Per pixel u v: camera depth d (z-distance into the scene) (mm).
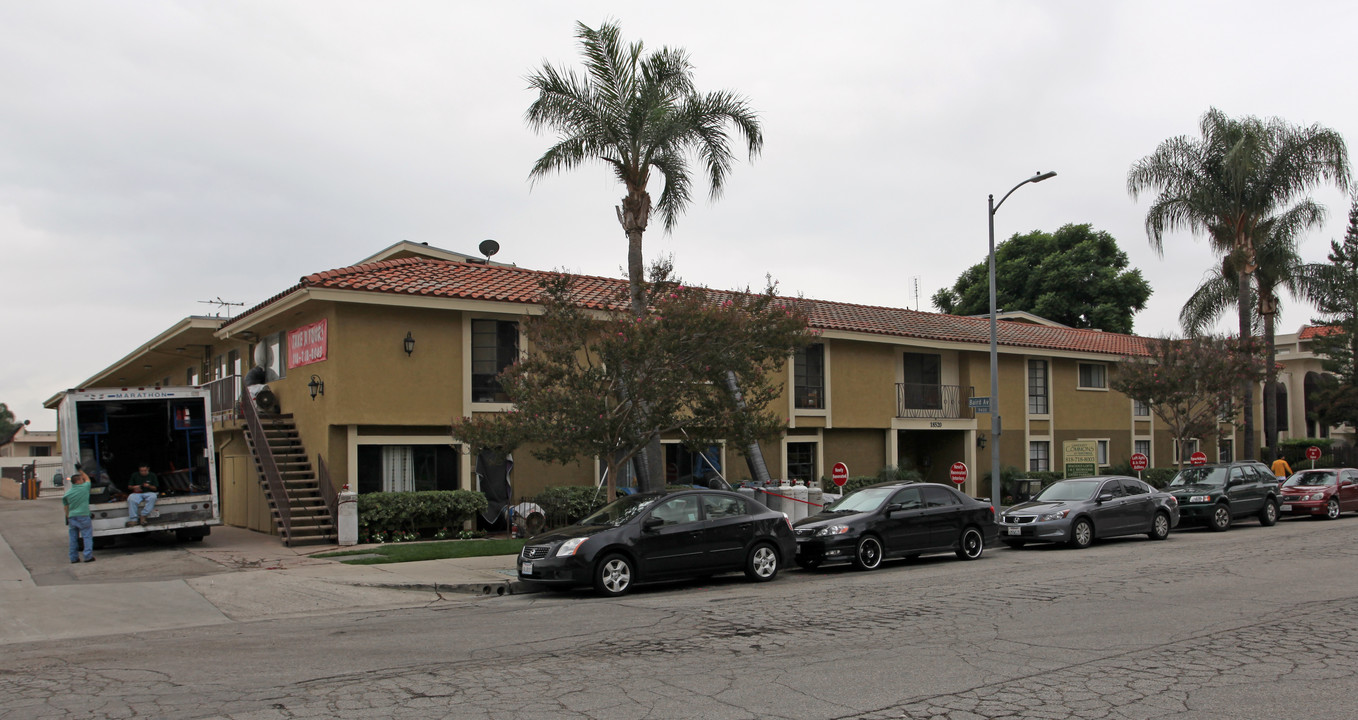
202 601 12180
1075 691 6848
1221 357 26344
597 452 14375
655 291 15531
